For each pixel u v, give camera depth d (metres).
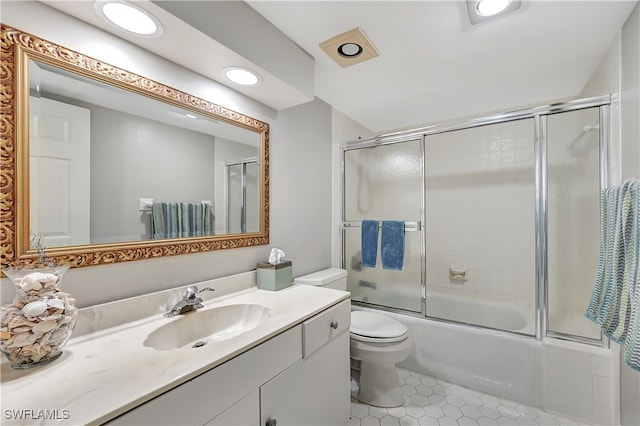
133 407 0.62
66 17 0.93
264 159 1.70
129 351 0.85
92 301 0.99
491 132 2.55
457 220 2.70
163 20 0.97
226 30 1.13
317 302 1.33
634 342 1.05
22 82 0.84
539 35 1.44
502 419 1.59
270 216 1.76
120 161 1.08
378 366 1.75
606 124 1.55
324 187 2.32
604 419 1.51
